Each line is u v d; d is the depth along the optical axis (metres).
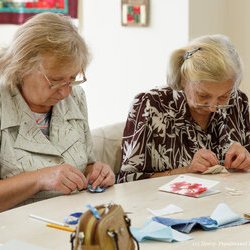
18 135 1.70
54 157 1.74
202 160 1.87
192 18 3.04
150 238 1.20
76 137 1.83
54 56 1.60
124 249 0.97
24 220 1.36
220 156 2.09
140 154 1.97
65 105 1.85
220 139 2.11
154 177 1.90
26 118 1.72
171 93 2.08
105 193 1.61
